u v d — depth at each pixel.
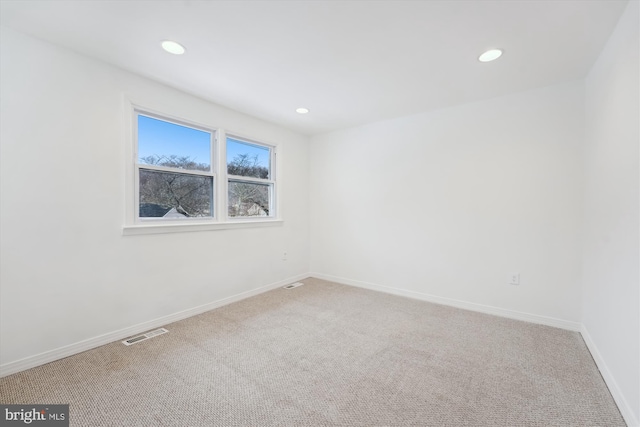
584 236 2.50
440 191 3.30
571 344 2.32
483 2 1.58
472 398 1.66
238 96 2.94
